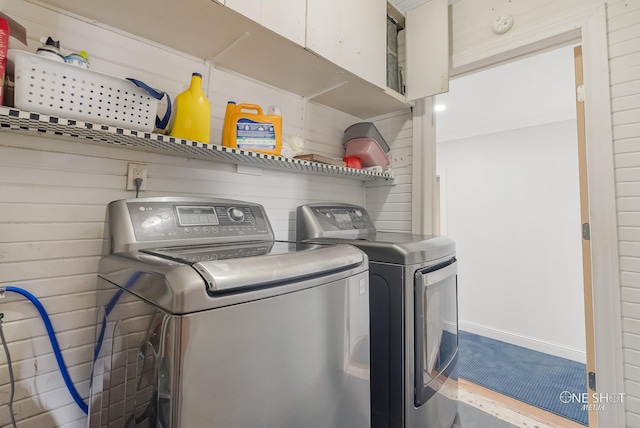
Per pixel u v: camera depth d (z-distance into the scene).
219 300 0.61
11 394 0.92
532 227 3.41
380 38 1.73
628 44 1.37
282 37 1.23
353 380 0.96
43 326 0.99
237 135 1.32
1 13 0.77
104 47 1.14
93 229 1.09
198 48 1.31
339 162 1.71
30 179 0.98
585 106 1.46
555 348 3.17
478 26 1.83
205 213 1.14
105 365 0.85
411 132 2.10
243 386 0.65
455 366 1.61
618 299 1.34
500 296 3.59
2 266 0.93
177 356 0.56
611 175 1.38
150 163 1.24
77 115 0.85
